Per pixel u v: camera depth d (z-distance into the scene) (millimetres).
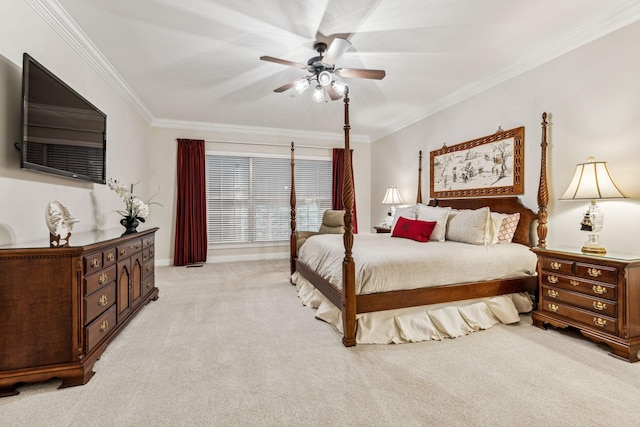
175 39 2562
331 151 5996
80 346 1695
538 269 2559
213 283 3855
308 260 3295
